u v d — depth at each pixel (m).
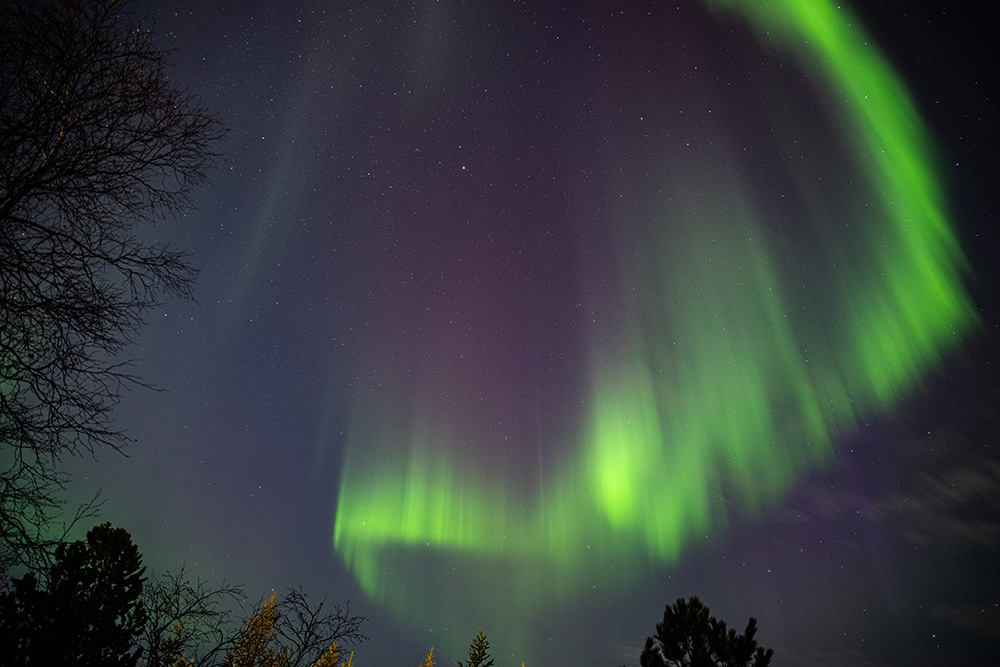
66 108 5.23
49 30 5.12
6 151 5.02
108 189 5.55
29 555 5.29
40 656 9.40
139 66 5.51
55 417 5.17
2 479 5.05
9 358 4.99
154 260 5.71
